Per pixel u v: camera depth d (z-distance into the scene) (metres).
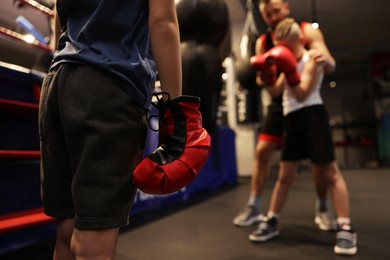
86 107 0.60
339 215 1.65
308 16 6.92
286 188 1.89
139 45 0.70
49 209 0.70
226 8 1.83
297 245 1.72
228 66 5.86
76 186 0.59
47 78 0.71
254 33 2.89
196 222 2.34
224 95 5.80
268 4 2.04
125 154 0.61
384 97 8.95
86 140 0.59
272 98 2.10
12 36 2.31
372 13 6.84
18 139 1.98
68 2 0.71
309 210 2.65
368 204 2.83
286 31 1.78
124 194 0.60
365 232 1.92
